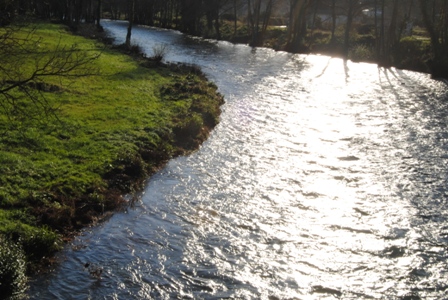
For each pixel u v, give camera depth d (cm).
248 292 1298
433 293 1335
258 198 1888
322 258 1488
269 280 1359
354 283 1369
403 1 7362
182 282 1321
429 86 4653
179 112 2806
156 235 1553
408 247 1573
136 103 2889
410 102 3847
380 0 6862
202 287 1306
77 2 8712
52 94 2784
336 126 3017
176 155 2305
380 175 2202
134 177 1952
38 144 2000
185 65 4816
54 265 1338
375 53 6488
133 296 1245
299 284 1349
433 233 1670
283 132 2816
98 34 7081
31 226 1435
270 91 4003
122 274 1332
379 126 3064
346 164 2330
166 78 3856
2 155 1805
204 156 2330
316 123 3061
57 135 2142
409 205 1889
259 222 1692
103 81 3381
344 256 1505
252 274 1381
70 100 2734
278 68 5328
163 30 9412
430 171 2270
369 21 9331
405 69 5825
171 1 10356
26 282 1245
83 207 1642
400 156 2480
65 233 1502
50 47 4181
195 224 1647
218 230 1616
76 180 1759
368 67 5856
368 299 1300
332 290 1332
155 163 2150
